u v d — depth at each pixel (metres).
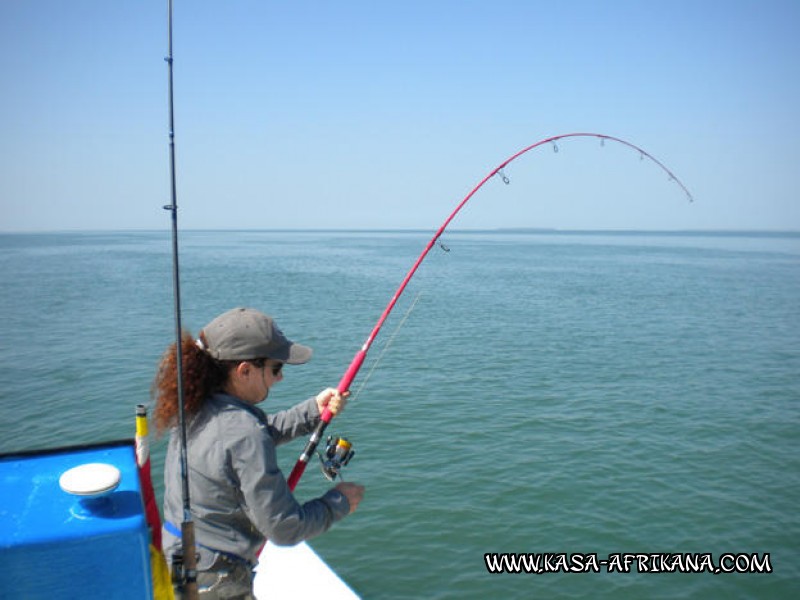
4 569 1.65
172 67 2.15
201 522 1.99
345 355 15.34
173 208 1.99
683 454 8.98
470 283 37.25
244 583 2.04
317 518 2.04
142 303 24.94
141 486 2.03
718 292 32.22
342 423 10.22
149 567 1.78
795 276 43.62
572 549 6.61
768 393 12.20
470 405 11.23
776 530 6.95
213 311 22.77
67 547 1.68
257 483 1.92
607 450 9.12
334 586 3.98
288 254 74.19
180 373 1.95
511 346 16.84
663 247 115.69
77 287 31.45
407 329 19.59
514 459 8.78
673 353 16.11
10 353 15.23
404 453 8.99
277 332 2.14
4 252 73.75
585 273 46.31
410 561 6.41
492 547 6.65
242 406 2.05
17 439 9.44
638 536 6.85
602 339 18.11
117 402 11.11
